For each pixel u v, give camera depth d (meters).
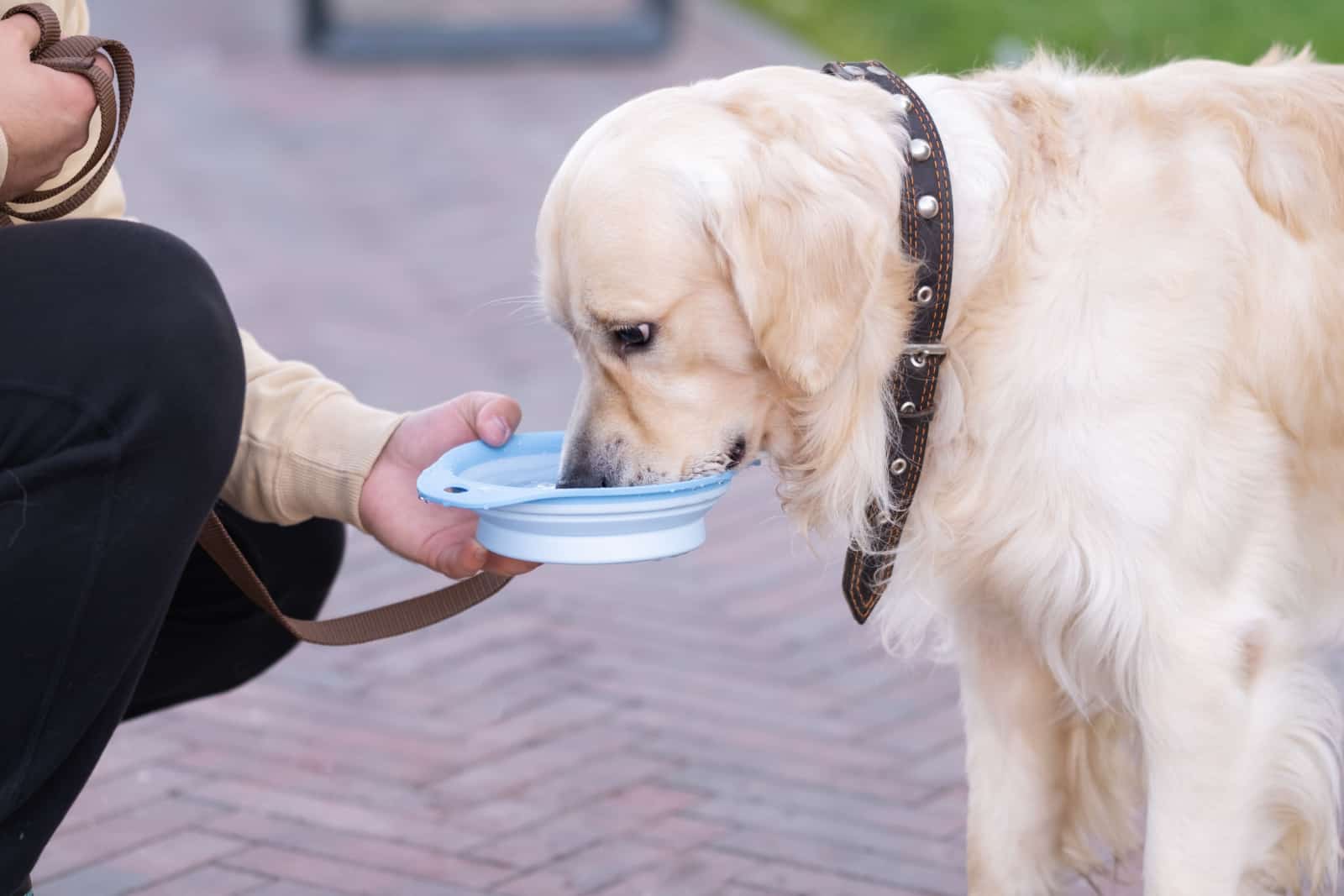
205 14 19.53
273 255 11.55
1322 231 3.91
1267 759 3.79
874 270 3.54
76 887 4.66
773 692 6.04
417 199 12.82
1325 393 3.90
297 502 3.80
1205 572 3.73
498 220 12.30
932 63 15.56
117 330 2.89
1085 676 3.98
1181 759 3.75
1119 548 3.67
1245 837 3.80
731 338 3.70
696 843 4.97
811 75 3.76
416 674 6.23
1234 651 3.74
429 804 5.22
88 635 2.94
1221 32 15.76
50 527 2.86
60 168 3.14
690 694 6.03
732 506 8.08
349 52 17.12
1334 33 15.57
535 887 4.71
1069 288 3.69
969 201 3.71
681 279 3.61
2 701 2.91
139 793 5.27
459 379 9.27
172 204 12.59
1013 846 4.34
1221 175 3.82
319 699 6.02
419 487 3.40
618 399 3.76
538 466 3.94
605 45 16.98
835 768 5.45
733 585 7.07
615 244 3.59
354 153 14.07
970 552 3.88
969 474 3.82
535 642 6.52
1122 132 3.85
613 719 5.84
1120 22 16.20
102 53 3.18
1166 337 3.66
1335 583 4.14
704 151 3.58
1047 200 3.76
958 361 3.76
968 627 4.22
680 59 16.83
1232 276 3.75
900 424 3.81
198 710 5.91
